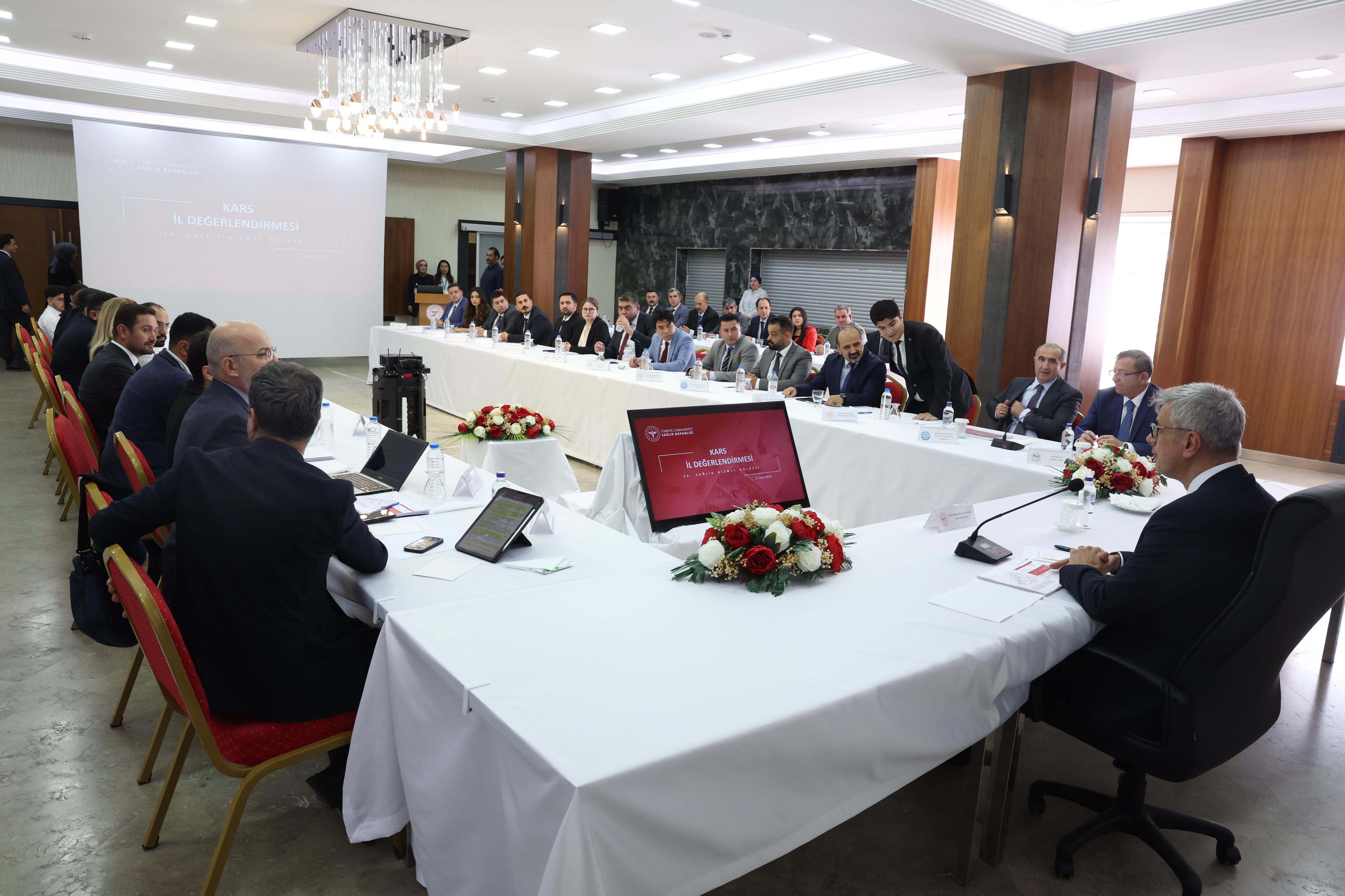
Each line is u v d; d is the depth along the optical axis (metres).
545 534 2.48
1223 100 7.25
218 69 8.59
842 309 8.73
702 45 6.91
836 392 5.60
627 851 1.29
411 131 7.76
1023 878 2.08
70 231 11.75
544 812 1.29
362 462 3.35
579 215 11.20
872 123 9.14
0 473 5.53
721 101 8.30
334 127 7.18
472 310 12.41
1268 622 1.73
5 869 2.00
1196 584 1.87
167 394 3.44
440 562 2.20
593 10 6.03
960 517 2.66
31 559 4.04
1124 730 1.96
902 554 2.37
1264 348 7.80
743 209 13.73
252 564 1.83
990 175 6.04
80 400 4.09
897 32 5.16
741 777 1.41
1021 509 2.94
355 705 1.96
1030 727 2.90
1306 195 7.46
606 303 16.33
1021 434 4.64
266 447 1.92
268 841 2.13
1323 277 7.43
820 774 1.52
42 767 2.42
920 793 2.44
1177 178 8.09
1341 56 5.75
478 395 7.68
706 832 1.38
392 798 1.86
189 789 2.34
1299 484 6.98
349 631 2.02
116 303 4.66
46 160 11.50
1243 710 1.92
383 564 2.07
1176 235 8.06
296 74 8.68
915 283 10.84
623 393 5.88
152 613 1.66
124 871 2.01
